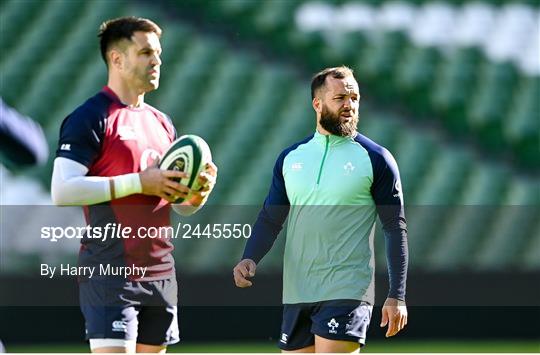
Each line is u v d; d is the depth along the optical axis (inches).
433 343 975.6
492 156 1416.1
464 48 1581.0
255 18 1599.4
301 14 1615.4
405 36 1594.5
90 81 1464.1
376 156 548.4
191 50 1547.7
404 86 1509.6
